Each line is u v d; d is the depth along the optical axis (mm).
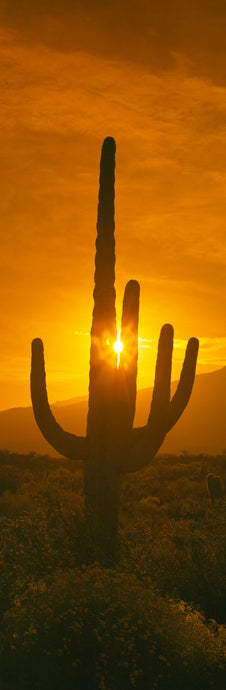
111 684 8766
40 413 15820
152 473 39719
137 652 8984
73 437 15805
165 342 15688
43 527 13922
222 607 13047
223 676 9508
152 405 15609
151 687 8891
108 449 15211
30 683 8984
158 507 27172
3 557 12398
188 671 9148
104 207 16609
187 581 13477
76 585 9875
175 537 16984
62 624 9266
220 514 18953
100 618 9258
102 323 16031
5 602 10977
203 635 9727
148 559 13750
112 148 16812
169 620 9523
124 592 9688
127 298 15773
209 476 28375
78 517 14680
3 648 9258
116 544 14492
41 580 10711
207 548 14977
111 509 15047
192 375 16141
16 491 31641
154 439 15461
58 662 9031
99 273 16422
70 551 13242
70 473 38125
